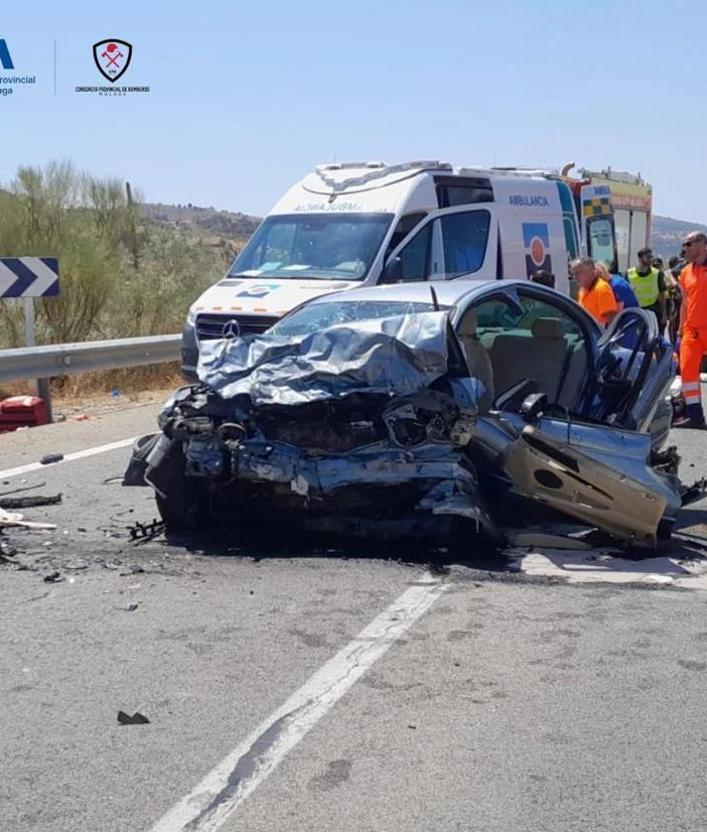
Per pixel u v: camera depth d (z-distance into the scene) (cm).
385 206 1358
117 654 546
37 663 536
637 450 735
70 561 700
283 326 824
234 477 694
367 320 744
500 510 759
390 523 702
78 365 1345
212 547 732
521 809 401
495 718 474
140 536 755
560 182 1645
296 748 447
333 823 391
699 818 396
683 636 571
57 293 1349
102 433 1204
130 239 2305
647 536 710
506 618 595
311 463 690
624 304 1343
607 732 462
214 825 390
